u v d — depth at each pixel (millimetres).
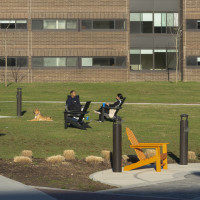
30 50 98875
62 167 23750
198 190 19078
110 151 29031
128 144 31844
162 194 18312
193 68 99375
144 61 100562
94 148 30016
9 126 39250
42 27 98875
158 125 41188
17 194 16969
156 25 100750
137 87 85625
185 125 25875
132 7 100562
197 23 99250
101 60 99625
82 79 99312
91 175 22266
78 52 99188
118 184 20250
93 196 17703
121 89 82750
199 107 54906
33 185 19516
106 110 43469
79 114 38594
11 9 98312
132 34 100438
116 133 23141
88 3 99000
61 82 98125
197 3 99000
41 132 36156
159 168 23453
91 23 99250
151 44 100562
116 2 99250
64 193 18094
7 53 98688
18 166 23281
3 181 19297
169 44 100375
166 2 100688
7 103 58094
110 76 99688
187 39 99188
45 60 99125
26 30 98750
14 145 30453
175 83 93375
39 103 57938
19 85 91062
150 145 23500
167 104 57781
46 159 25266
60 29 98938
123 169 23922
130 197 17656
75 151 28750
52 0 98875
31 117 45719
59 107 53969
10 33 98625
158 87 85750
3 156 26250
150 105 56062
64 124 40656
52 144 31156
